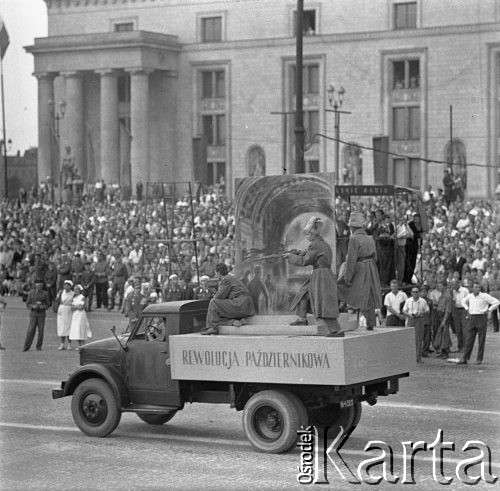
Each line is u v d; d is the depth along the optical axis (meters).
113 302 51.78
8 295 62.62
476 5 76.50
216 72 84.00
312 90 82.75
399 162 80.50
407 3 79.94
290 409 21.20
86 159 86.19
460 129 78.19
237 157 82.31
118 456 21.64
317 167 82.44
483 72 77.25
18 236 65.31
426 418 24.95
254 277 24.09
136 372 23.31
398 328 22.86
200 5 84.19
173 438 23.50
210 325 22.53
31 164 79.50
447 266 42.53
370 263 22.70
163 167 83.81
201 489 18.84
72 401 23.80
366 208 50.31
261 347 21.39
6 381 31.73
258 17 82.25
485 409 25.89
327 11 82.12
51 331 46.47
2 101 37.78
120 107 88.06
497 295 40.84
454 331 36.00
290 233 24.16
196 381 22.86
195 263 47.91
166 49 84.50
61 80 87.88
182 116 84.31
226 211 58.53
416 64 79.62
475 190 77.88
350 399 21.73
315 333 21.44
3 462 21.00
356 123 81.69
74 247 58.16
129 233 57.09
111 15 87.44
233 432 24.22
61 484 19.31
